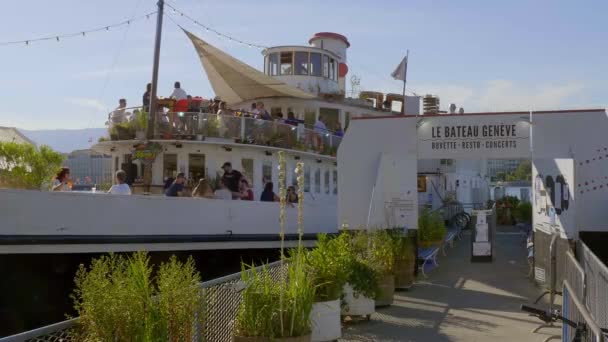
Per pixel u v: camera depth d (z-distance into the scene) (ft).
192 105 59.11
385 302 33.91
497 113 43.42
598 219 41.16
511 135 43.24
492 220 54.70
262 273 24.77
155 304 16.47
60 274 35.83
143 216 39.24
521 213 96.63
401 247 39.47
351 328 28.86
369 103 78.18
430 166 96.27
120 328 15.40
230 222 44.60
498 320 30.66
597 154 41.60
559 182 38.68
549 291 35.35
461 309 33.55
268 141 55.26
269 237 47.21
